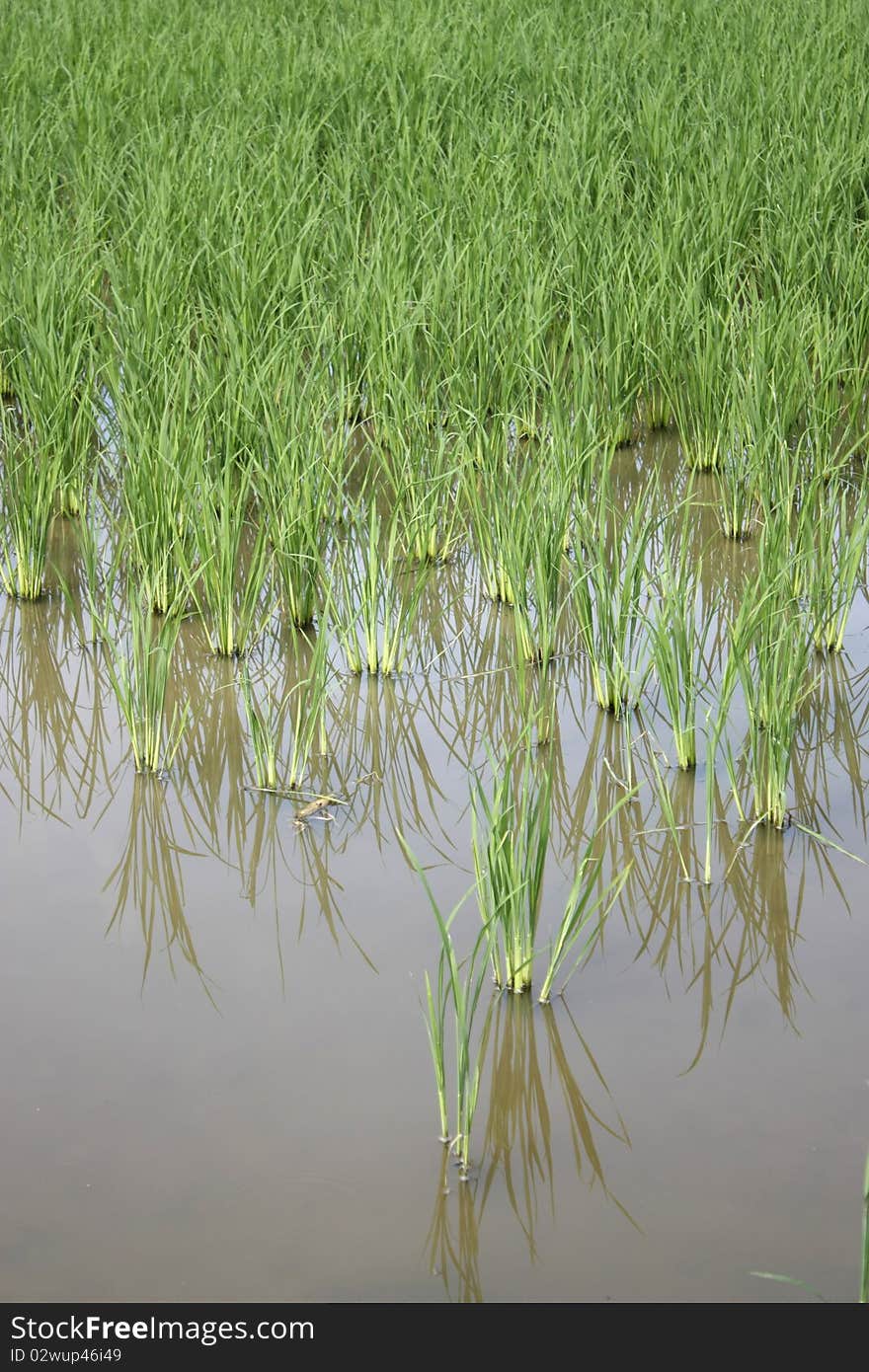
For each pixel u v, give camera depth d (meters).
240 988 4.40
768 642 5.45
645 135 10.84
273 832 5.23
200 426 6.79
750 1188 3.66
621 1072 4.06
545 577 6.26
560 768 5.57
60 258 8.45
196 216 9.36
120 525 7.25
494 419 7.67
